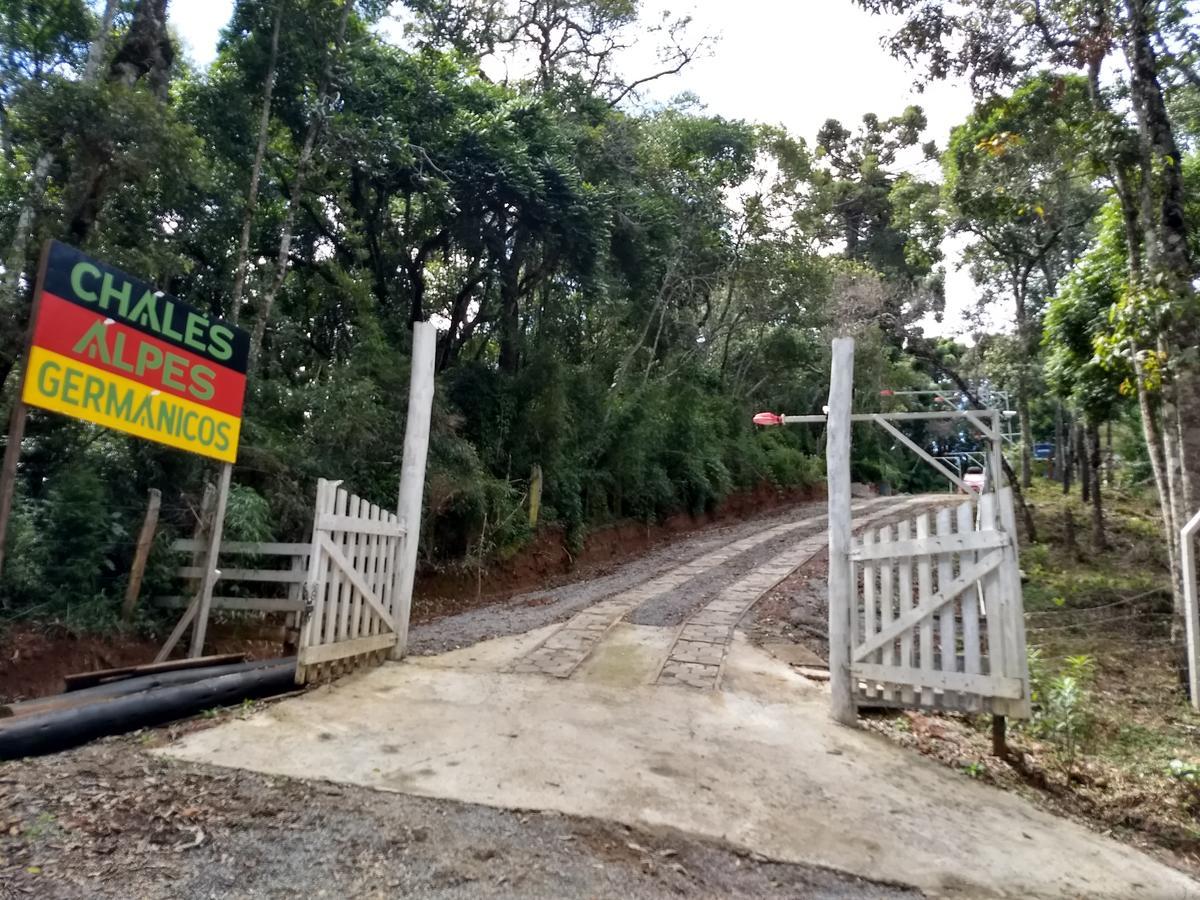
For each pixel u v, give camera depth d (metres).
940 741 6.29
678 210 22.55
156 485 8.95
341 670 6.71
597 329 21.81
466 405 15.70
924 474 49.41
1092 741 7.46
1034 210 15.49
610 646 8.49
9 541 7.07
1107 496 26.47
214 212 12.33
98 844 3.44
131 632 7.82
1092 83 10.55
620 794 4.48
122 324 6.05
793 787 4.85
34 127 8.09
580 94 20.27
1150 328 9.27
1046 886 3.97
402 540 7.66
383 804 4.10
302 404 11.06
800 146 26.34
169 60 9.94
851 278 30.77
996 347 23.62
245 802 3.99
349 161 13.34
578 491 17.33
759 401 34.97
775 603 11.70
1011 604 5.61
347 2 12.51
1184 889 4.26
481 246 16.14
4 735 4.52
